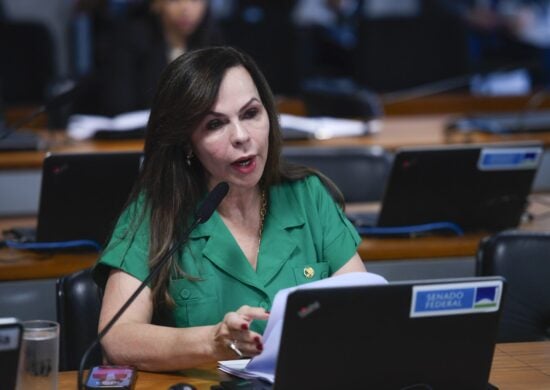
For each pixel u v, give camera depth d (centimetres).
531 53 1694
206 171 594
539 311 685
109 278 581
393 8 1795
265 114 575
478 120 1270
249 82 571
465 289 471
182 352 533
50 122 1179
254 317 507
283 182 621
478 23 1711
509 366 568
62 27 1662
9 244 816
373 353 466
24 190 1069
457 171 823
